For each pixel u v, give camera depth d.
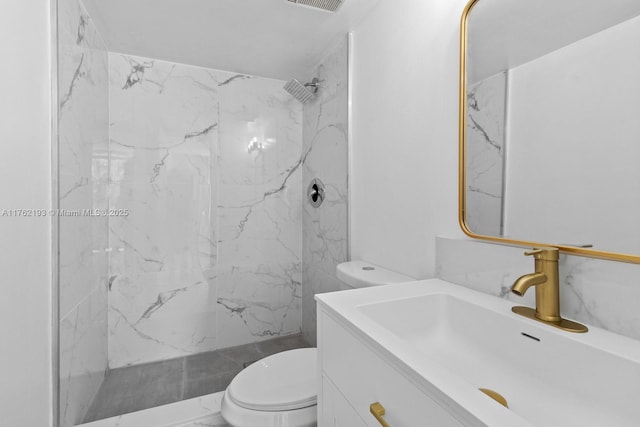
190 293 2.23
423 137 1.27
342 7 1.58
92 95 1.67
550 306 0.73
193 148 2.23
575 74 0.76
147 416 1.45
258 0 1.53
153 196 2.12
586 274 0.72
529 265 0.83
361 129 1.71
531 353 0.71
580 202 0.75
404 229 1.38
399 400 0.59
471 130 1.04
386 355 0.62
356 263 1.62
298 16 1.66
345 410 0.79
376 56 1.57
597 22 0.72
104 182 1.92
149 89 2.11
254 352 2.28
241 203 2.37
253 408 1.08
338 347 0.82
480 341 0.83
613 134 0.69
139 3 1.56
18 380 1.00
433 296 0.96
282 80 2.49
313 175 2.32
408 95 1.35
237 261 2.37
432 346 0.91
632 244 0.66
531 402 0.67
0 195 0.90
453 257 1.07
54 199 1.20
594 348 0.61
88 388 1.62
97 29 1.74
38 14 1.11
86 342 1.58
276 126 2.48
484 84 1.00
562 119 0.79
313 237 2.33
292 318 2.55
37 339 1.11
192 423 1.43
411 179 1.34
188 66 2.21
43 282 1.16
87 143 1.59
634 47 0.66
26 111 1.04
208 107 2.27
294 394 1.13
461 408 0.45
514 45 0.91
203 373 2.00
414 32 1.31
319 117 2.21
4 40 0.92
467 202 1.06
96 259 1.76
